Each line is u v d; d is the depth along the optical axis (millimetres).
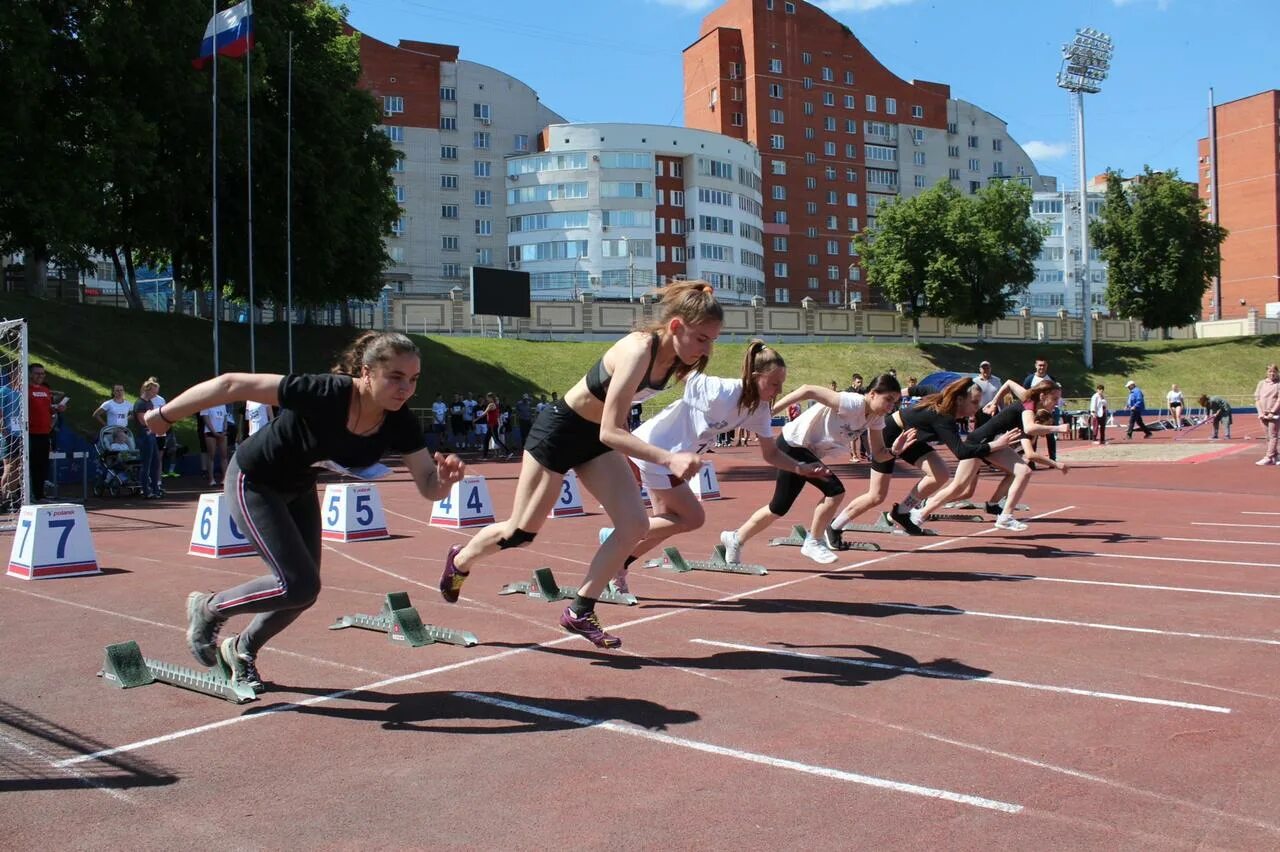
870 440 8570
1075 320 71312
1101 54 55250
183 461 20922
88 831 3084
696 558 8672
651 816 3146
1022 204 63875
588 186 75562
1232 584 7152
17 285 38500
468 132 76750
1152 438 33500
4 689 4719
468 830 3062
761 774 3508
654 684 4688
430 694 4551
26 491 12203
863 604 6602
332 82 37031
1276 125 88750
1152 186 67750
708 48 87188
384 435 4164
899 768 3545
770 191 85875
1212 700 4320
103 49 27000
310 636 5730
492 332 52375
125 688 4715
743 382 6234
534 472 4980
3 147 24906
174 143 31156
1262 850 2840
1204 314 95125
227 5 31078
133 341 31297
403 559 8953
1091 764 3561
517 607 6594
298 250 35375
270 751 3814
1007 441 9688
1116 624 5871
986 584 7293
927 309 64062
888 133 92875
